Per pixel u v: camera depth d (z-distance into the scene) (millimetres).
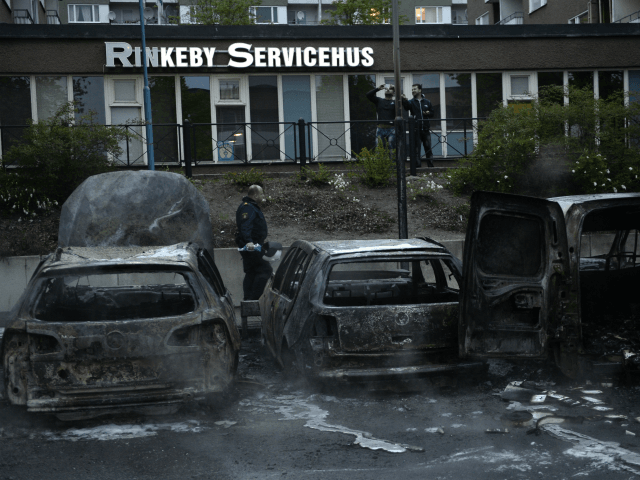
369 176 15055
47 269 5398
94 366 5234
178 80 18172
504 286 6004
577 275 5953
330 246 6730
